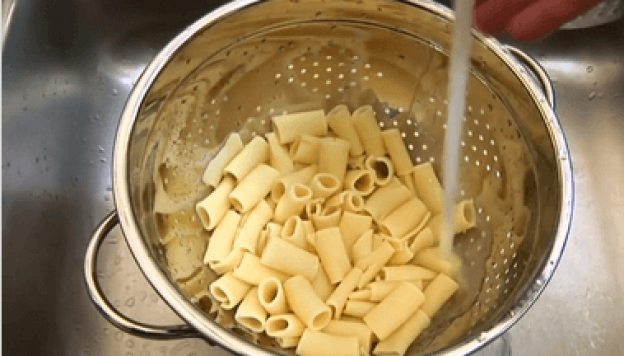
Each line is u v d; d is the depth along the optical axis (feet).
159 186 2.02
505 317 1.69
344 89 2.39
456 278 2.17
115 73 2.66
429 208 2.31
